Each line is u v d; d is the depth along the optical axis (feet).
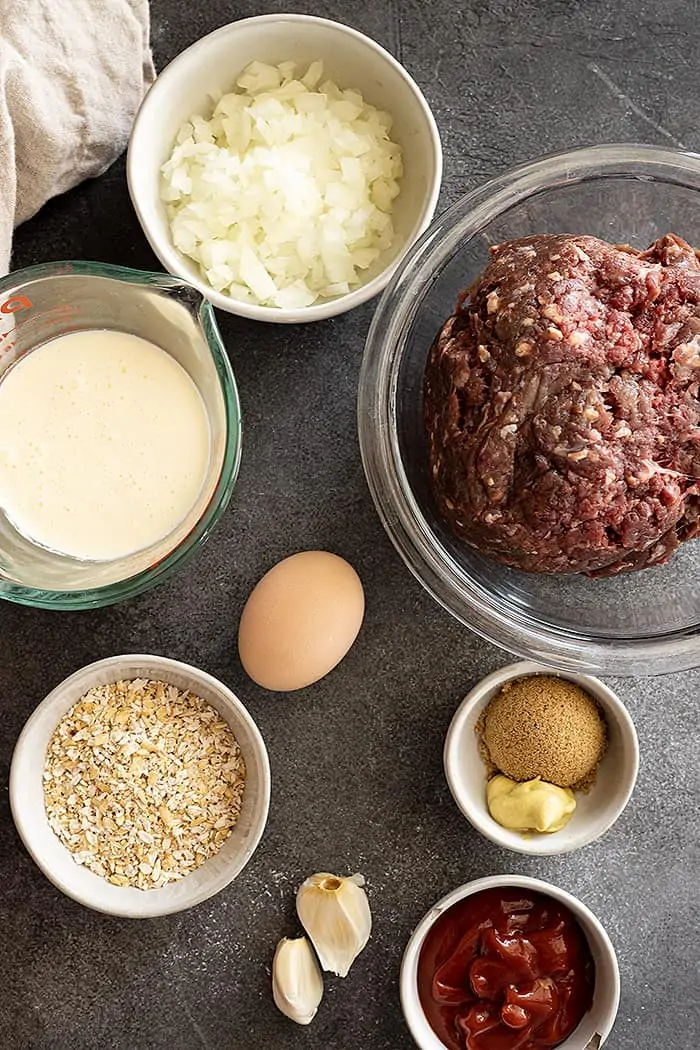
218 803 1.39
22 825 1.31
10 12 1.19
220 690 1.32
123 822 1.37
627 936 1.42
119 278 1.19
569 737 1.34
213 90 1.32
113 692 1.38
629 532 1.13
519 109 1.41
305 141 1.31
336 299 1.32
